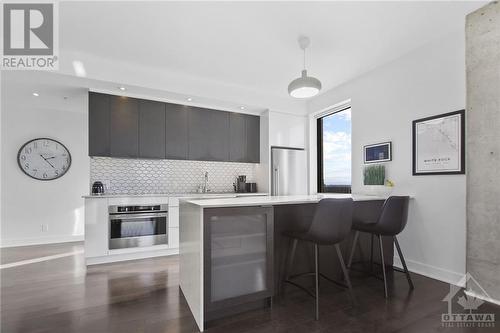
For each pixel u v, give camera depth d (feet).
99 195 10.70
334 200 6.41
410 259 9.50
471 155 7.39
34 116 14.07
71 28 8.29
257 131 15.84
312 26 8.30
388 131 10.63
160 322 5.91
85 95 12.30
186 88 12.30
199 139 13.89
